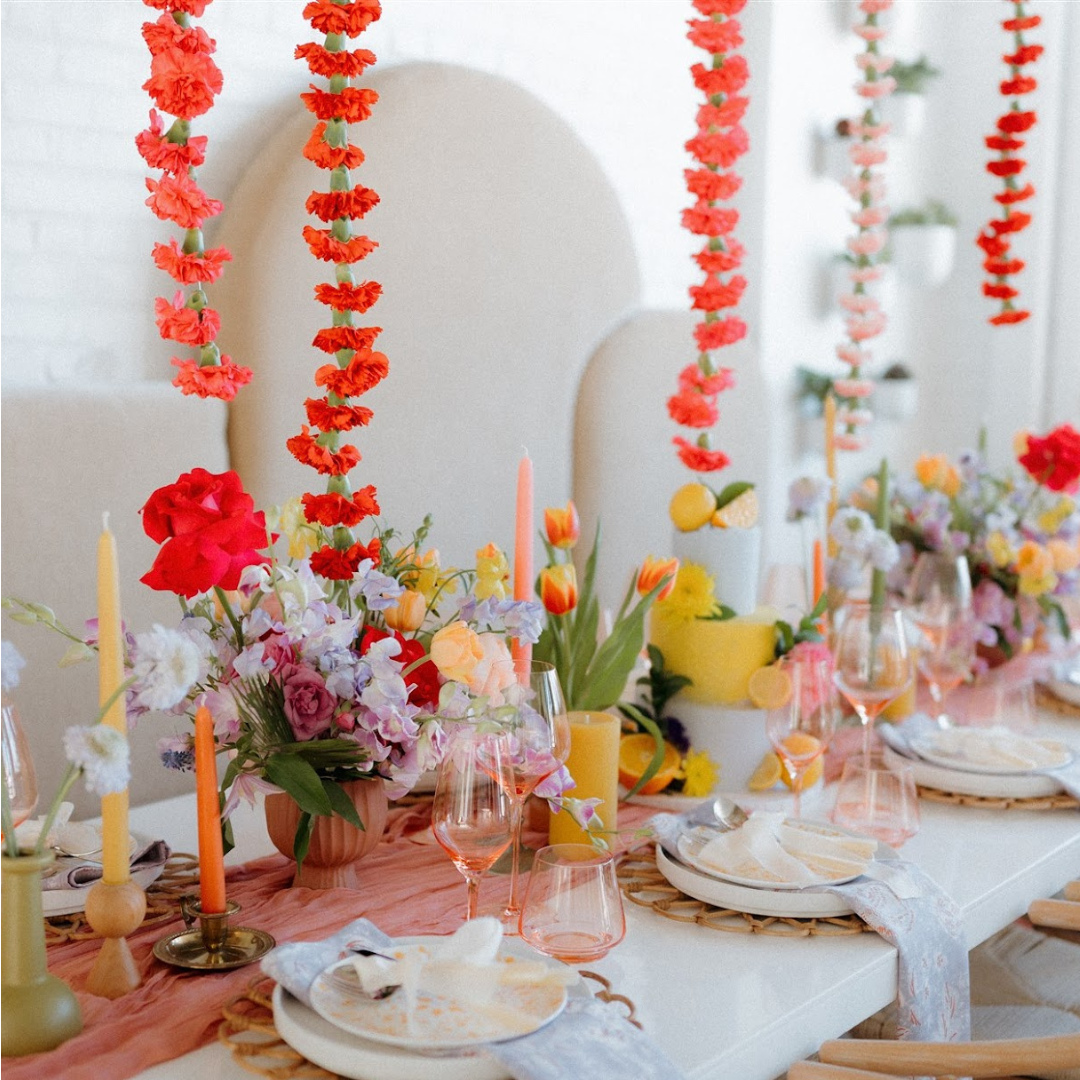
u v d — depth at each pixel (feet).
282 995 3.11
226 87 7.54
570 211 8.88
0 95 6.66
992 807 5.17
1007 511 7.00
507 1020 2.93
